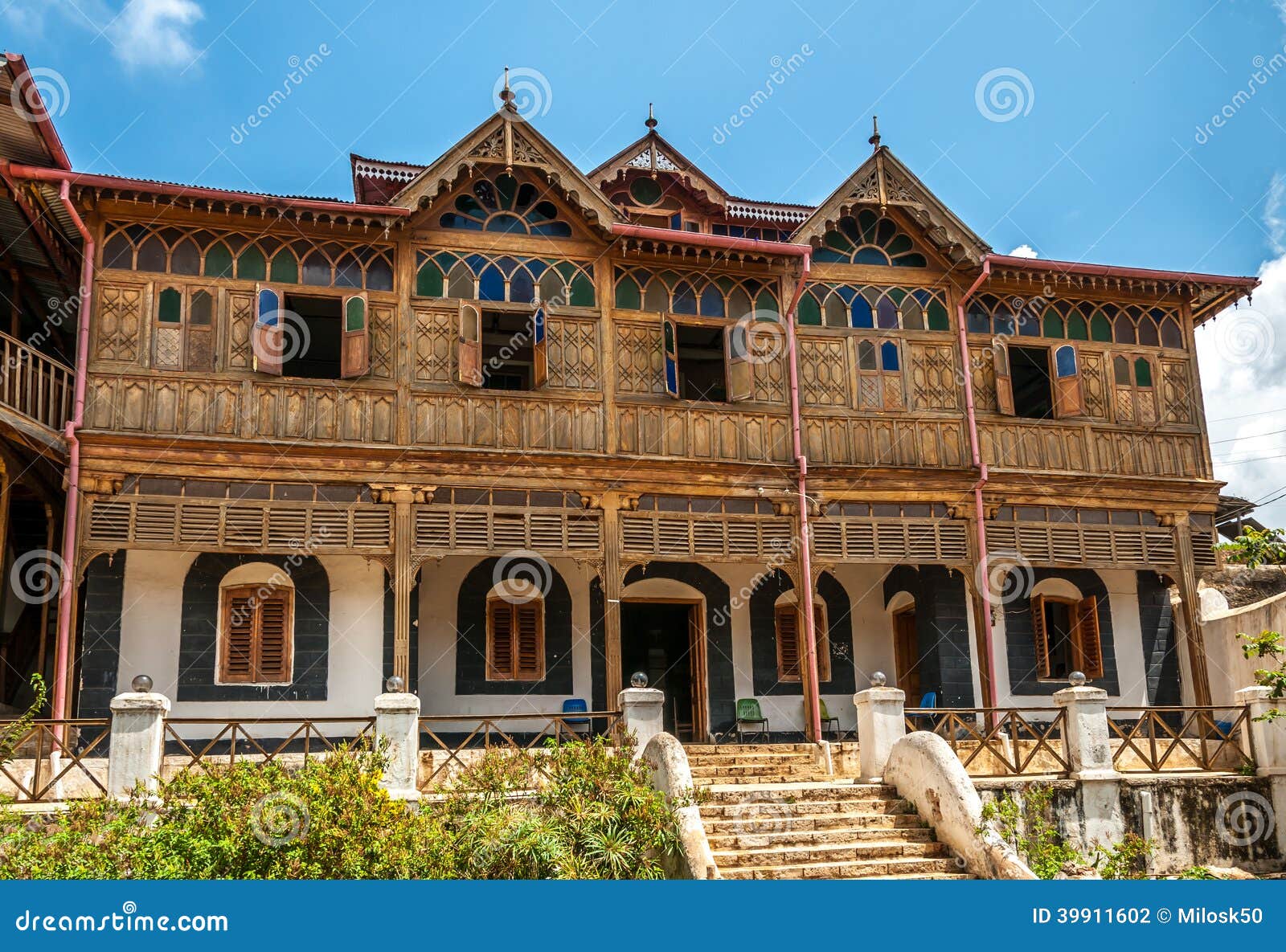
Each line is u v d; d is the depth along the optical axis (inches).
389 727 504.1
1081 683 604.4
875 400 762.2
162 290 669.9
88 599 659.4
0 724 582.6
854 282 778.8
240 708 676.7
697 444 724.7
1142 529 783.1
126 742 474.6
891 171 782.5
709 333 785.6
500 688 748.6
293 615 693.3
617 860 445.4
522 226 732.7
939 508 756.0
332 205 677.3
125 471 641.0
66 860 396.5
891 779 555.2
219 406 660.7
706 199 884.6
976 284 770.8
